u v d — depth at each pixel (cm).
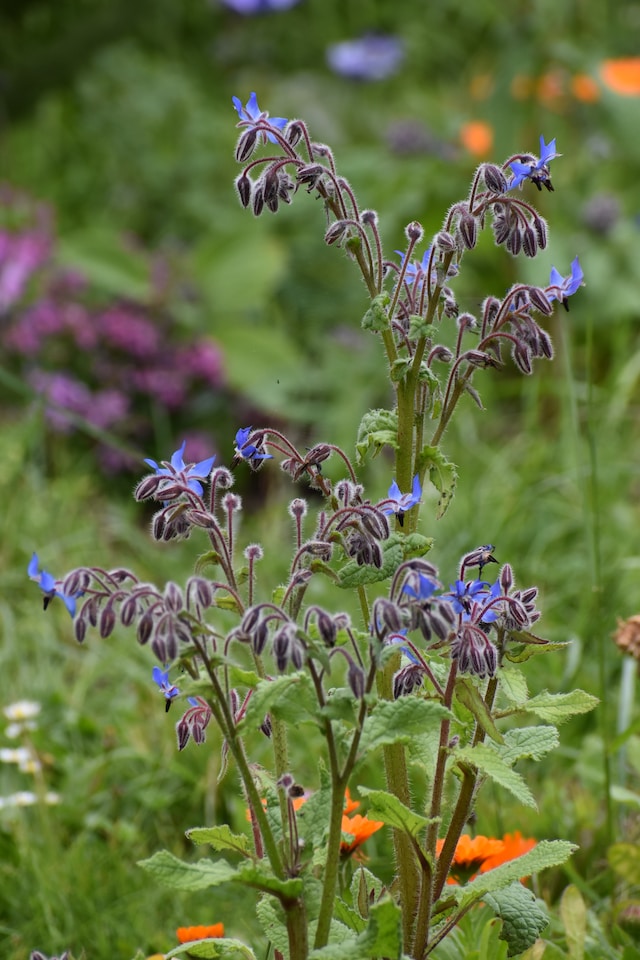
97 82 1243
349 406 873
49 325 900
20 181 1199
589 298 845
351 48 1309
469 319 345
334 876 298
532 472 758
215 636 291
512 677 330
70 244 960
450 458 816
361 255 337
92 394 902
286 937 324
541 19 980
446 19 1455
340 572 316
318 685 291
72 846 514
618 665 621
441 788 327
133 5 1081
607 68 977
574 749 565
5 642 665
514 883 352
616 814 503
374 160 1088
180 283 951
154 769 557
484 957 360
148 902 482
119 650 655
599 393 835
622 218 1002
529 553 724
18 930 474
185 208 1130
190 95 1242
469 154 1045
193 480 304
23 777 576
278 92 1330
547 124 1073
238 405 913
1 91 1080
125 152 1185
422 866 321
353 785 533
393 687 321
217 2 1353
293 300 996
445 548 704
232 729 290
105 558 756
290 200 328
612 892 453
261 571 717
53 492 797
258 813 297
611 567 673
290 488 852
